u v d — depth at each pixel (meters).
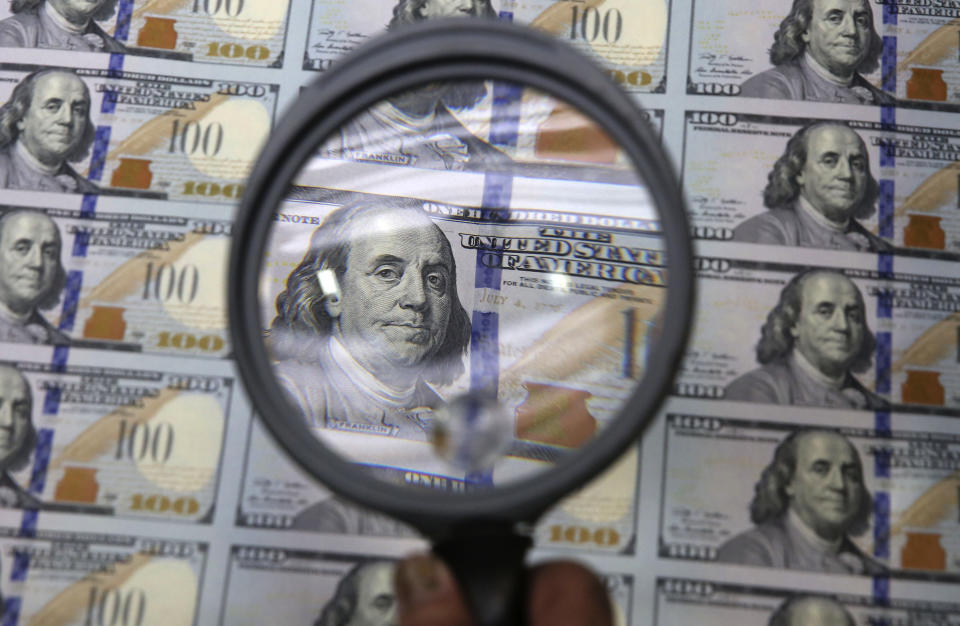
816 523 0.75
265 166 0.62
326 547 0.74
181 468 0.76
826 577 0.74
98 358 0.79
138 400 0.78
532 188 0.83
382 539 0.74
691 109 0.85
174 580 0.73
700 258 0.81
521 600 0.55
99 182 0.83
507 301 0.80
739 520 0.75
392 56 0.62
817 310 0.80
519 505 0.55
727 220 0.82
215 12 0.87
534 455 0.76
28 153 0.83
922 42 0.86
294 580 0.73
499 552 0.55
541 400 0.77
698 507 0.75
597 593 0.58
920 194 0.83
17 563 0.73
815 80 0.85
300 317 0.79
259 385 0.58
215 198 0.83
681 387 0.78
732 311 0.80
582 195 0.82
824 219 0.82
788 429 0.77
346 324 0.79
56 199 0.82
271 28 0.87
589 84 0.61
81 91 0.85
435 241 0.82
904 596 0.73
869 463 0.76
